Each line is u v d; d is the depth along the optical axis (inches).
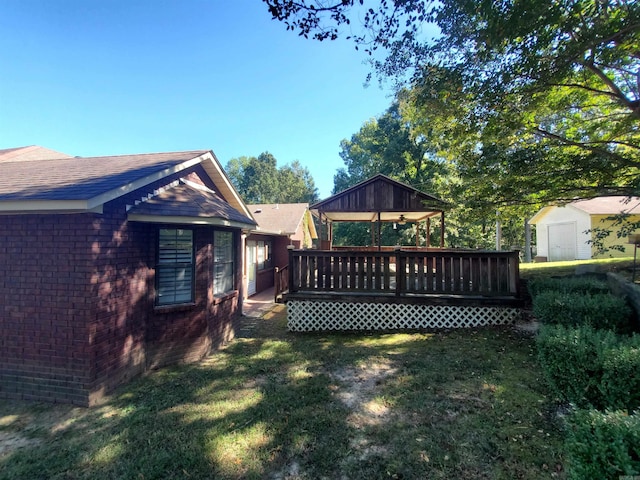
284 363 199.0
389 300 263.9
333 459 107.3
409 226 965.2
